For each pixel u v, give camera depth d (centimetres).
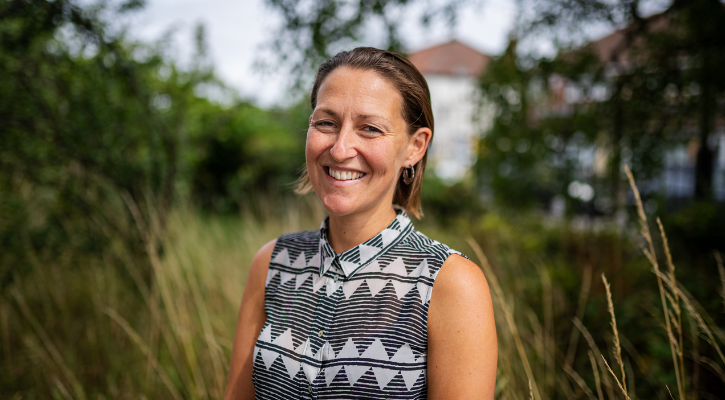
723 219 417
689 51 389
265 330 109
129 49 387
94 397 237
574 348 251
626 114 418
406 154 107
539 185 527
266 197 766
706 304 250
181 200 490
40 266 342
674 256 385
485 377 92
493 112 502
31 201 373
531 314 274
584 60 422
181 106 459
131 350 280
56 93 358
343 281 103
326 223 114
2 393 241
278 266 117
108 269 356
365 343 96
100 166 371
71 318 308
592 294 329
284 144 903
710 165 536
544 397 210
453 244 535
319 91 104
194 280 288
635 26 399
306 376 98
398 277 99
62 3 317
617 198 463
